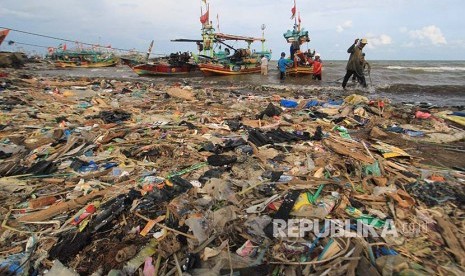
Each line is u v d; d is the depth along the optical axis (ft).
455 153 22.52
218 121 30.58
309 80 72.38
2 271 10.78
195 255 11.30
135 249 11.59
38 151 21.58
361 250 11.27
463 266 10.73
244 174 18.02
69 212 14.40
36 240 12.35
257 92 55.67
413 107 37.76
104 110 35.70
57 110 34.73
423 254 11.36
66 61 146.10
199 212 13.89
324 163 19.17
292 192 15.25
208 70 82.58
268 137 24.39
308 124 29.17
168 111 35.76
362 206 14.53
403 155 20.76
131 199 14.90
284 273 10.50
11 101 37.17
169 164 19.74
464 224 12.99
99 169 19.12
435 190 15.28
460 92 53.31
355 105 35.94
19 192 16.29
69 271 10.59
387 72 87.61
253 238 12.19
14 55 124.77
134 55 120.16
